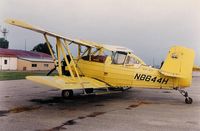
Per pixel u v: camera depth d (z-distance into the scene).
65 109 8.99
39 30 9.91
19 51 60.94
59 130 6.28
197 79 35.03
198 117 7.84
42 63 57.34
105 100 11.27
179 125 6.88
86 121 7.21
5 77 28.00
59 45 10.88
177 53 10.62
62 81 10.11
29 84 19.33
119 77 11.41
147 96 12.85
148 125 6.84
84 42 11.73
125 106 9.75
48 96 12.32
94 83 11.05
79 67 12.11
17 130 6.24
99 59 11.77
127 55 11.38
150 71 11.01
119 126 6.70
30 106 9.49
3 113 8.19
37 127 6.52
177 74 10.54
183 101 11.23
